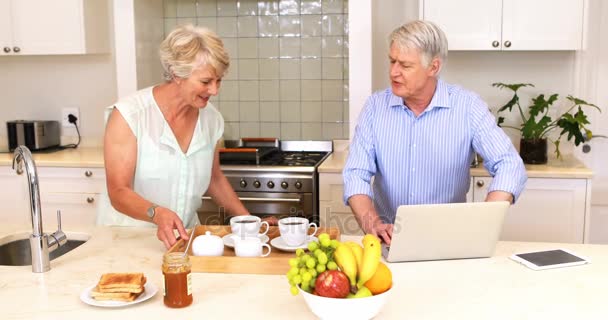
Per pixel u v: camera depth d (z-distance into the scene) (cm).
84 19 389
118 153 224
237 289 174
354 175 241
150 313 159
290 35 412
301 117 419
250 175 359
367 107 251
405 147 242
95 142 434
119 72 385
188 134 235
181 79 209
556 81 379
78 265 195
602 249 207
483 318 154
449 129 238
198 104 216
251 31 416
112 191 223
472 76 386
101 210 251
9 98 440
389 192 251
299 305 163
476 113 235
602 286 175
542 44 345
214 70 207
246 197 361
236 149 375
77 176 376
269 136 424
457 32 349
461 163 243
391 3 387
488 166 235
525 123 355
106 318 156
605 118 380
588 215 334
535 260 194
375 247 148
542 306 161
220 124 249
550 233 340
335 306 143
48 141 419
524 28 345
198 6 419
